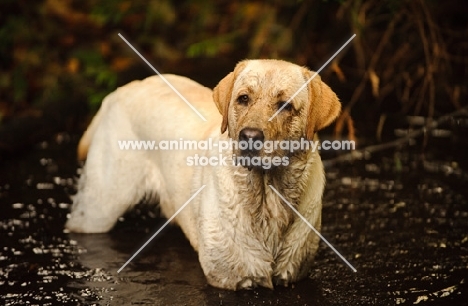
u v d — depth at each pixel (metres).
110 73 10.13
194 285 5.43
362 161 8.45
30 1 11.09
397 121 9.57
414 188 7.59
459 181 7.78
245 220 5.09
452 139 9.08
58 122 9.59
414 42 10.27
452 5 10.35
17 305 5.16
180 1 11.51
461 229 6.56
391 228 6.60
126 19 11.24
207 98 6.09
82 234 6.45
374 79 8.68
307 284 5.46
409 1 8.98
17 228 6.55
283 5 10.78
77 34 11.08
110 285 5.48
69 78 10.41
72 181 7.84
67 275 5.66
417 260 5.94
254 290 5.29
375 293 5.34
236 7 11.45
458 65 10.25
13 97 10.12
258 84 4.82
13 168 8.27
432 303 5.20
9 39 10.69
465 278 5.60
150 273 5.68
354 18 9.05
